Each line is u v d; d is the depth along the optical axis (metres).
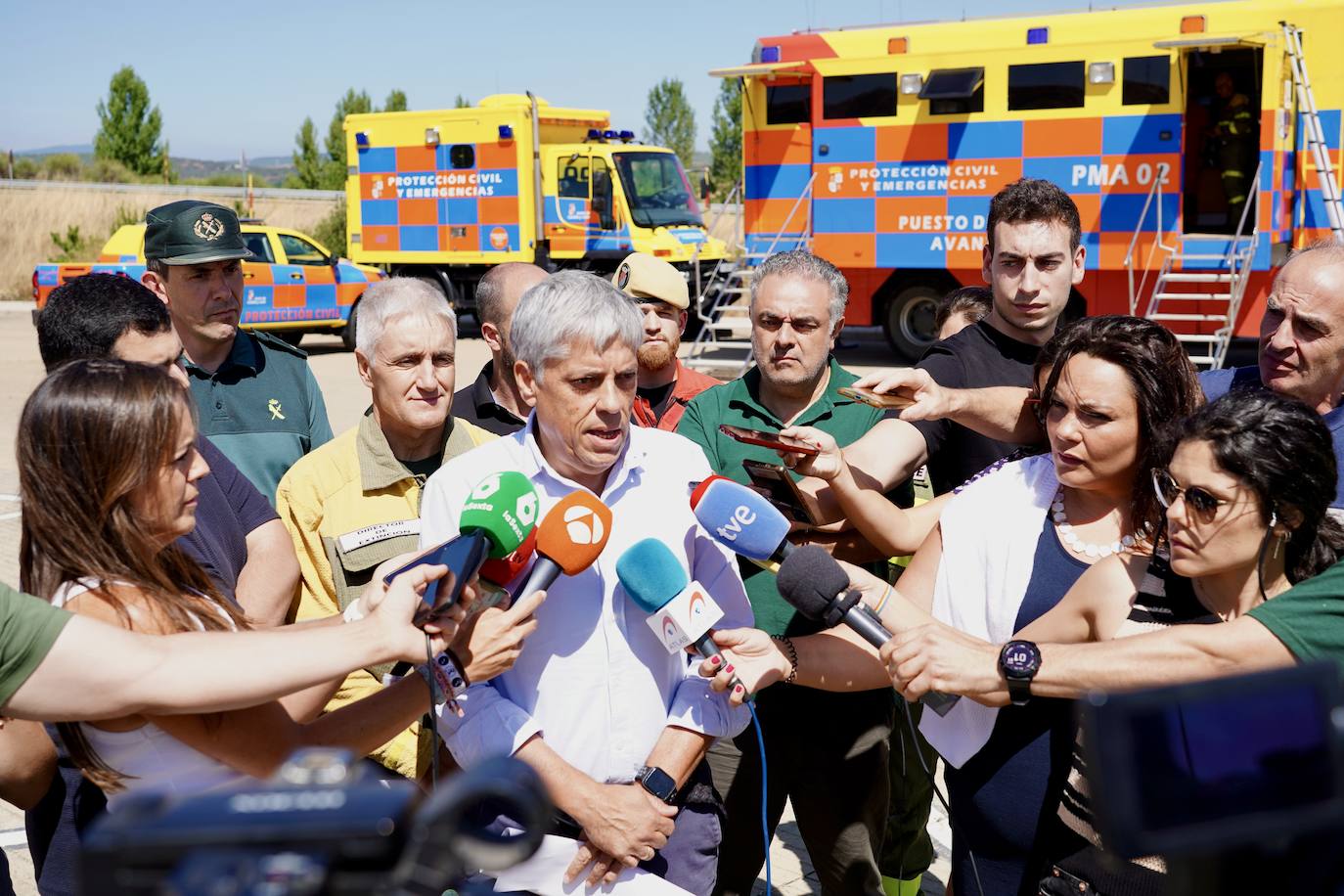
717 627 2.46
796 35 14.52
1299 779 0.98
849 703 2.98
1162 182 12.72
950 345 3.41
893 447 2.94
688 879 2.41
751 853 3.05
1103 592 2.18
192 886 0.83
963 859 2.38
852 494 2.66
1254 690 0.99
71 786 2.09
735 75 14.79
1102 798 0.96
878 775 3.05
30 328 22.67
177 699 1.69
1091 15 12.94
